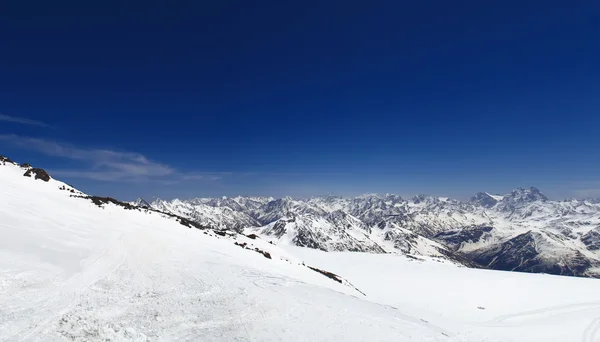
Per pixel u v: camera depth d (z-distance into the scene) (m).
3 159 55.31
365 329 20.36
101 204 51.16
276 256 62.84
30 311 15.81
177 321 18.12
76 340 14.21
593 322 50.97
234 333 17.52
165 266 29.19
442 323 46.19
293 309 22.06
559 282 84.62
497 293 72.62
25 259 21.67
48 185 52.41
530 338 42.16
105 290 20.89
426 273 93.94
